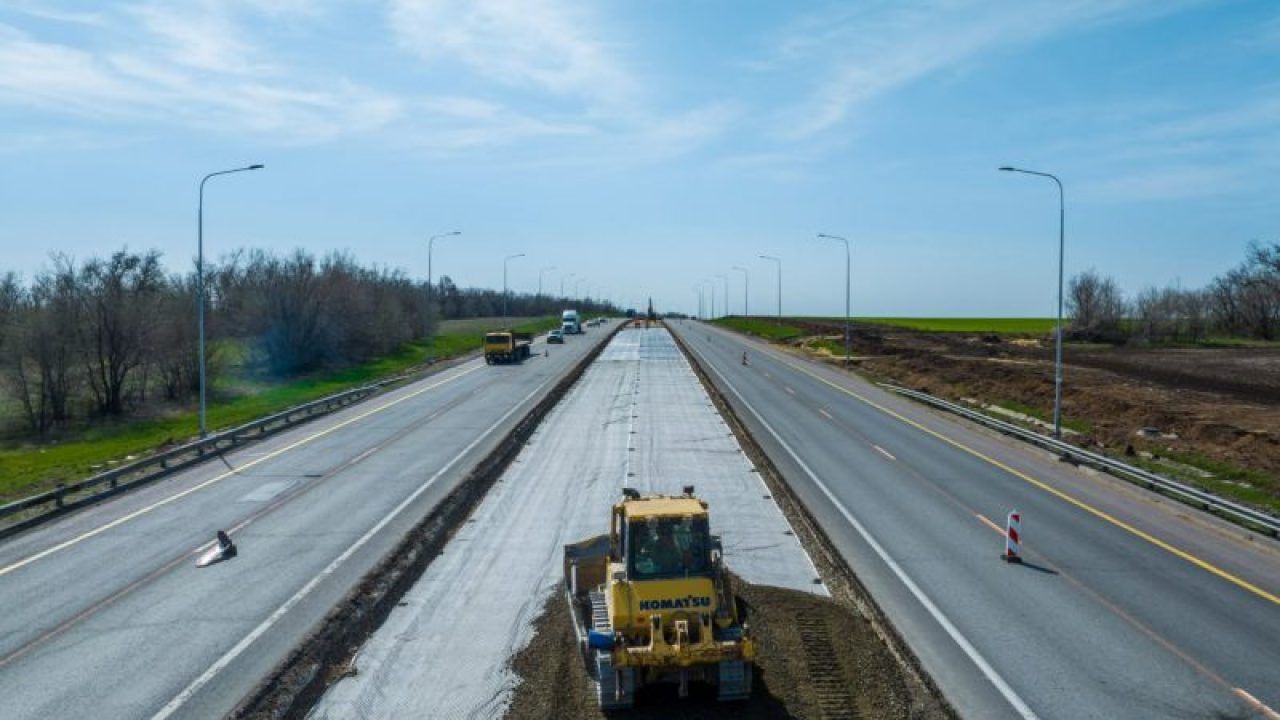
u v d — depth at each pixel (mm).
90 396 51344
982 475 28109
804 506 23766
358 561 19578
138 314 51469
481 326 128250
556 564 19516
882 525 22031
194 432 39875
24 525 23188
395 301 86188
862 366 68312
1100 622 15414
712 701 12703
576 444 34688
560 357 76250
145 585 18312
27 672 14055
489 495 26344
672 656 12070
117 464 32188
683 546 13195
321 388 56812
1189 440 33844
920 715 12039
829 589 17812
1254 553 19562
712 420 40719
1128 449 31812
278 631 15562
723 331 130500
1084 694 12656
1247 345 92438
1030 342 97500
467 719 12328
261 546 21000
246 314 66000
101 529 22938
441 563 19719
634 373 63062
